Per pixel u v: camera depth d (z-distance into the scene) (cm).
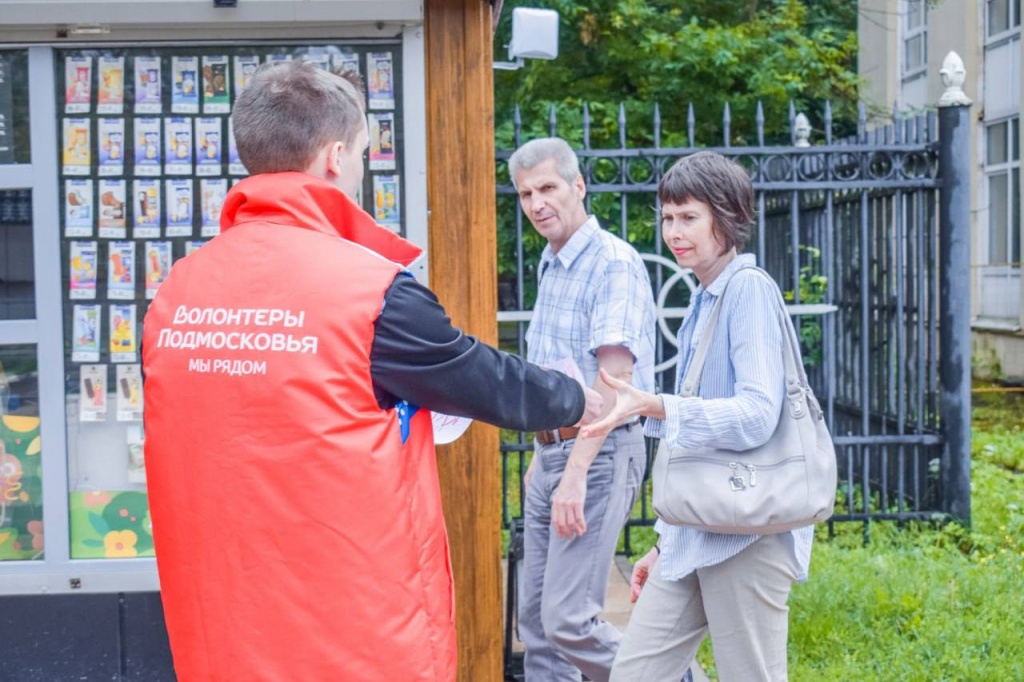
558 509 334
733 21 1170
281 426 201
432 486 217
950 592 508
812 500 265
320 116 220
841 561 568
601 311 346
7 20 324
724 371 278
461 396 214
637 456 354
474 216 349
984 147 1426
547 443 362
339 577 201
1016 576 536
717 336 279
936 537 614
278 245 210
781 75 1105
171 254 342
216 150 341
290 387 201
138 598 339
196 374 208
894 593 509
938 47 1474
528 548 374
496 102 1170
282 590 201
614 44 1123
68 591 338
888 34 1557
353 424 202
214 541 205
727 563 275
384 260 211
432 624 210
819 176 655
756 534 270
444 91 346
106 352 342
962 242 626
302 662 201
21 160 338
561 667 373
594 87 1153
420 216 341
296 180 215
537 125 1088
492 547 355
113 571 338
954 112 621
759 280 276
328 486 200
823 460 270
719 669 280
